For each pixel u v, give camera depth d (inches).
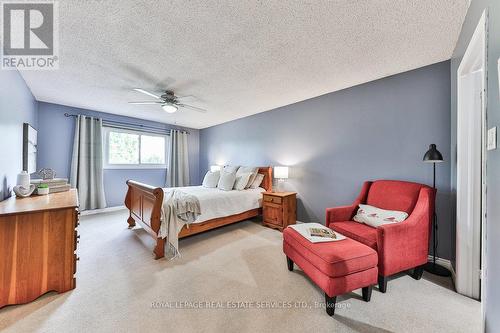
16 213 59.5
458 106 69.0
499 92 36.9
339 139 120.3
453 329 52.7
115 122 177.9
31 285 62.6
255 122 175.5
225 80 106.2
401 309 59.7
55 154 151.2
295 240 73.7
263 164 169.0
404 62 87.7
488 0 43.1
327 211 90.4
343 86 114.5
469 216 66.2
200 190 144.2
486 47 43.3
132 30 66.9
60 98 136.1
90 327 52.5
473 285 65.0
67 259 67.7
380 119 104.0
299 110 141.8
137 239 113.0
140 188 109.3
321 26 65.0
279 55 82.2
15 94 92.0
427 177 89.8
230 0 54.6
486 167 42.8
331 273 56.3
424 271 80.4
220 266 84.4
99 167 166.7
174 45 75.3
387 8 57.5
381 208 88.7
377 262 63.1
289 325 53.6
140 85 112.9
